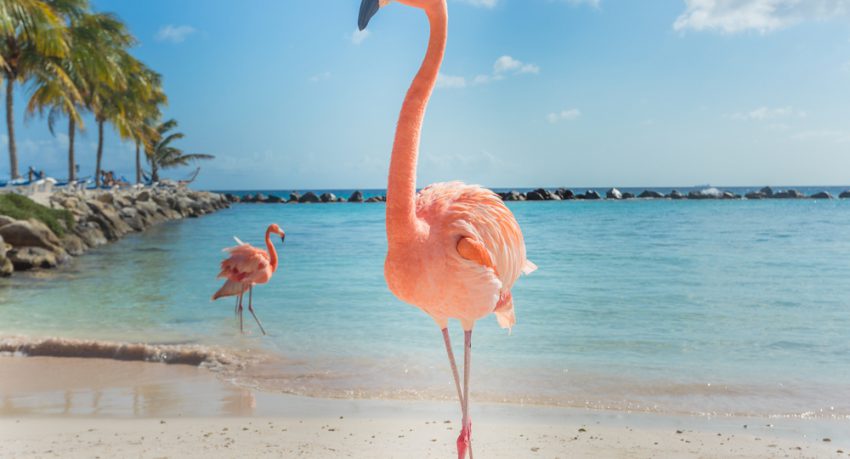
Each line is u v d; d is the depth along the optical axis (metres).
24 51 30.81
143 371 7.45
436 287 3.56
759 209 50.12
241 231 32.66
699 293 12.32
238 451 4.83
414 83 3.59
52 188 35.50
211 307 11.70
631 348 8.23
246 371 7.39
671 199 78.69
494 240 3.76
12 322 10.23
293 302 12.06
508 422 5.62
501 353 8.07
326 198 84.06
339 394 6.50
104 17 37.59
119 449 4.85
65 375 7.21
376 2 3.53
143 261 19.66
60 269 17.77
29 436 5.18
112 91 43.75
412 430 5.37
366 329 9.65
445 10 3.60
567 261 17.45
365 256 20.00
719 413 5.83
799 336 8.79
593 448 4.93
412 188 3.56
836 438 5.16
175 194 52.72
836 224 31.61
